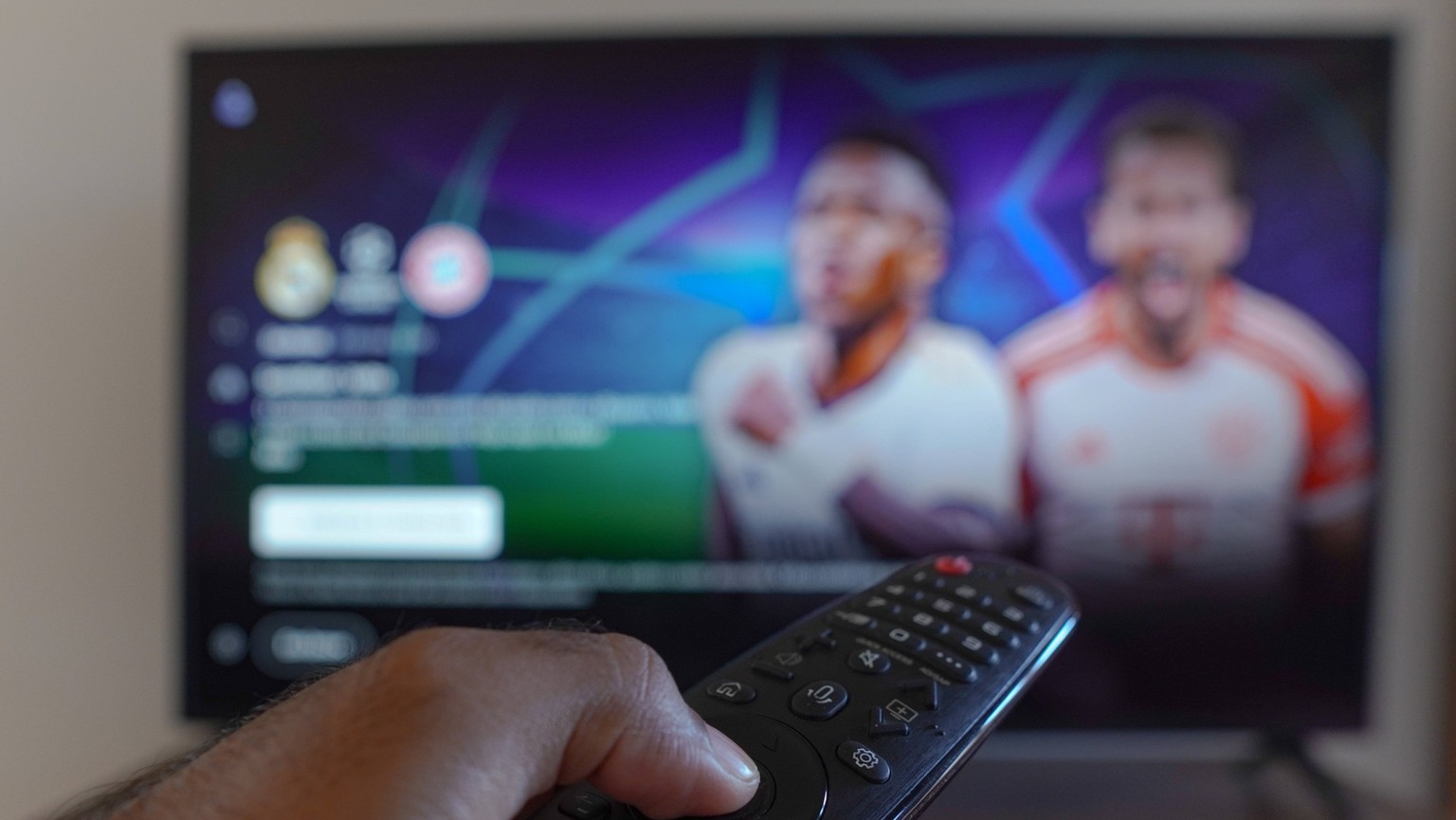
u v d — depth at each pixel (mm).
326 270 878
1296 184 833
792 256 857
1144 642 844
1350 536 833
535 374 871
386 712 224
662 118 860
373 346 879
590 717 240
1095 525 843
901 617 383
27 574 980
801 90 854
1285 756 862
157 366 977
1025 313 847
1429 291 909
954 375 850
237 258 881
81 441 980
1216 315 836
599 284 867
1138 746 909
